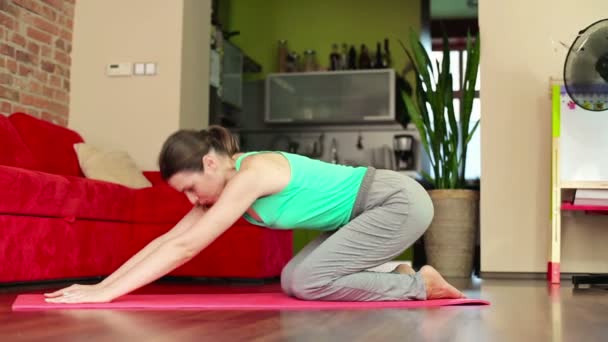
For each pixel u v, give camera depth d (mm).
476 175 7645
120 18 5207
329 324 1743
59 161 4309
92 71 5223
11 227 3031
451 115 4781
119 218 3898
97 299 2129
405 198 2314
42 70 4859
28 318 1803
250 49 8492
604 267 4508
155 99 5117
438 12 8250
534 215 4617
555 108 4156
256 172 2115
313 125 8047
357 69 7977
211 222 2041
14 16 4523
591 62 3740
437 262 4723
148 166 5090
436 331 1646
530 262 4598
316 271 2293
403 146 7578
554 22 4676
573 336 1609
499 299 2721
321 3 8391
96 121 5191
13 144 3883
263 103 8180
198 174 2123
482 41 4738
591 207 4012
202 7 5523
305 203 2250
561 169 4156
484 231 4656
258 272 3863
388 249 2322
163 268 2082
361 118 7715
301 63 8266
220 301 2301
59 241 3363
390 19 8195
